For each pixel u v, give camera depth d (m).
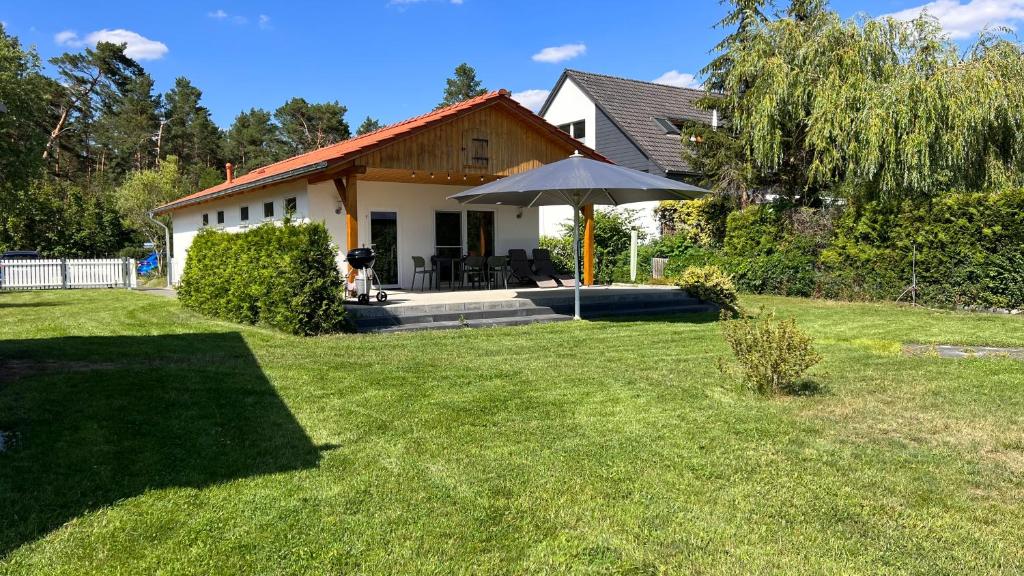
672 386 6.39
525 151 14.82
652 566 3.03
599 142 25.00
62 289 20.45
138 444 4.59
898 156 13.98
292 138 54.03
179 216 22.30
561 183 10.40
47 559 3.05
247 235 11.05
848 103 14.65
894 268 14.26
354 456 4.42
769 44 16.55
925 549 3.16
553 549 3.18
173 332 9.89
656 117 25.19
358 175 13.48
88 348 8.38
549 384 6.50
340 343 8.98
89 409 5.36
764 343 6.03
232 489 3.85
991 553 3.12
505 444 4.67
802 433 4.90
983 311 12.83
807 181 17.16
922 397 5.93
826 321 11.51
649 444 4.65
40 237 27.27
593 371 7.14
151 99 49.12
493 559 3.08
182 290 13.66
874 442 4.70
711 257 17.91
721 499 3.72
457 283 16.16
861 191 15.15
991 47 14.21
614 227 20.55
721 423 5.14
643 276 19.30
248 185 13.92
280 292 9.95
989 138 13.95
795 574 2.94
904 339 9.53
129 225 29.75
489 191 11.00
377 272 14.91
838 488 3.88
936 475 4.07
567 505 3.65
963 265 13.18
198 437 4.76
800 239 15.95
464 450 4.54
